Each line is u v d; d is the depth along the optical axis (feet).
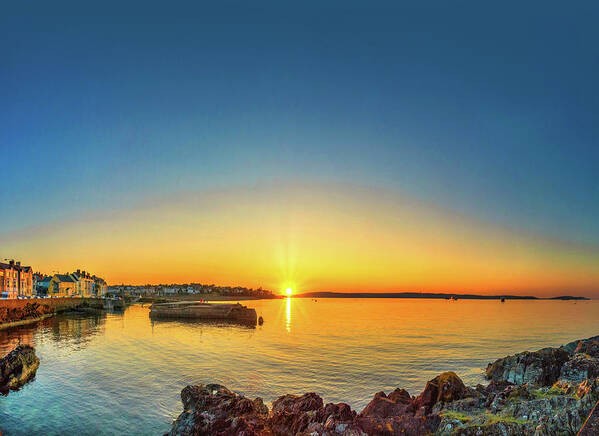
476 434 60.29
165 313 400.67
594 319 420.77
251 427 69.15
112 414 88.89
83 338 215.72
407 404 84.17
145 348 182.09
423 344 207.82
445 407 78.38
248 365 145.59
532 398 76.84
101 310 497.46
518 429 59.16
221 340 222.28
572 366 109.19
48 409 91.56
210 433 67.26
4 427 80.69
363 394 110.52
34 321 321.52
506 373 125.29
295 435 67.62
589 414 55.62
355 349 188.55
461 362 157.28
